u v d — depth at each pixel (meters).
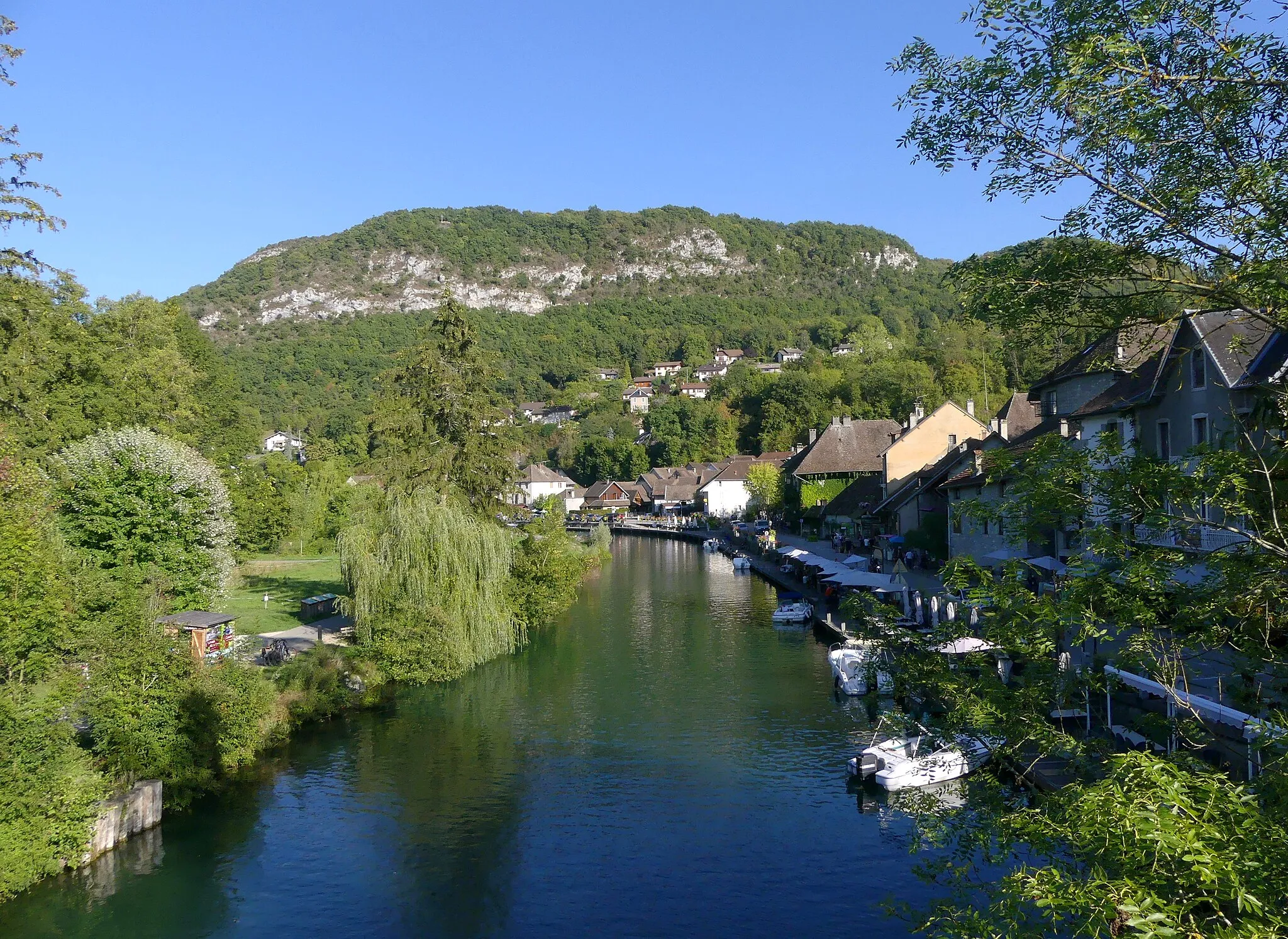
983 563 40.78
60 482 31.91
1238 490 7.63
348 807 22.02
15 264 28.91
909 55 8.09
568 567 49.19
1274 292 6.89
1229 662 8.88
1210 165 7.30
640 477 149.00
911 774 21.75
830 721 28.00
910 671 11.02
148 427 42.28
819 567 52.66
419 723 28.59
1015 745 9.74
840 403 121.19
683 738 26.75
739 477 118.19
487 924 16.80
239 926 16.73
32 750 18.31
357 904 17.53
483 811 21.67
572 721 28.61
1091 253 7.82
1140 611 8.38
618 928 16.55
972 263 8.57
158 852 19.66
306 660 30.55
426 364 43.12
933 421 60.09
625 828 20.67
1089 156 7.69
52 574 21.41
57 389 38.19
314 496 77.19
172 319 51.78
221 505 38.06
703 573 68.88
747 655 37.53
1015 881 6.53
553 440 181.88
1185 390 24.62
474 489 43.53
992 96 7.76
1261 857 5.77
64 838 18.62
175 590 32.81
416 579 33.84
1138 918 5.57
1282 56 6.89
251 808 21.98
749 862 18.89
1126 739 17.92
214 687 23.50
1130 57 7.11
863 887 17.70
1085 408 31.06
